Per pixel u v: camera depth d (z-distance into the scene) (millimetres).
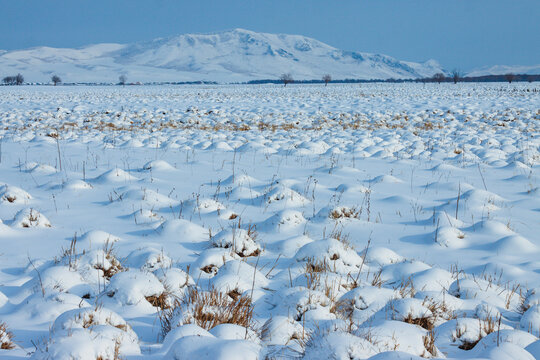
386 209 9305
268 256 6824
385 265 6449
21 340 3879
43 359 3166
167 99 47469
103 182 11195
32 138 18547
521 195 10242
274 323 4082
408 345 3627
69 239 7367
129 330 4004
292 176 12117
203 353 3148
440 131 21188
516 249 7047
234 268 5672
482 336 4141
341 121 25781
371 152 15617
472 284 5465
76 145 16812
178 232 7621
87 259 5891
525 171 12633
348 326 4070
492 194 9820
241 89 84188
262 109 34031
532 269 6340
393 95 52750
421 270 6031
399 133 21188
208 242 7199
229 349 3129
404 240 7625
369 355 3238
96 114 29547
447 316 4719
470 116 27125
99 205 9445
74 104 38844
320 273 5645
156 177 11859
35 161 13812
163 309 4793
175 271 5539
